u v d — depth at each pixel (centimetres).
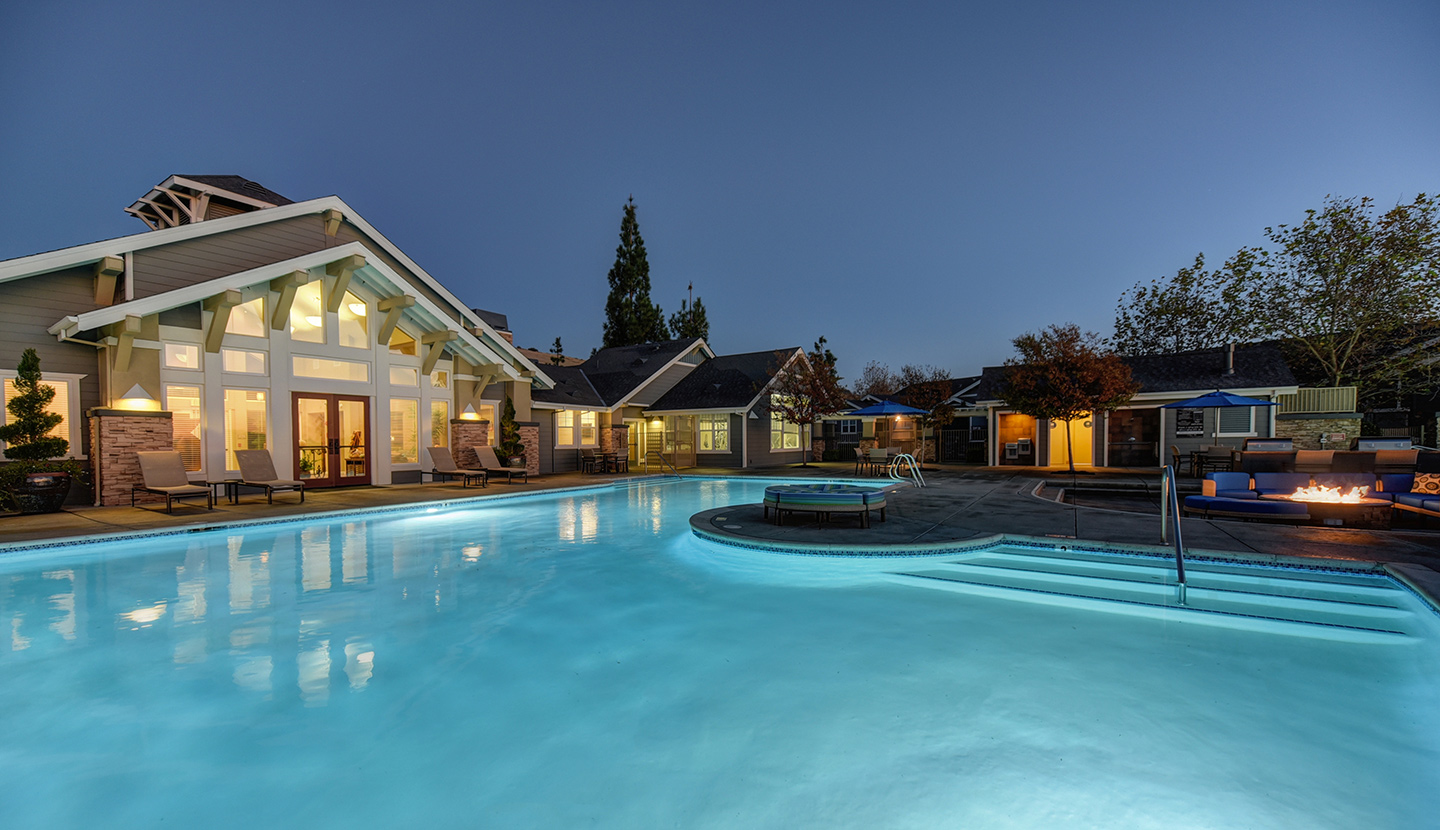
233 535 972
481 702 408
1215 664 457
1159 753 336
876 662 471
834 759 335
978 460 2762
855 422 2975
